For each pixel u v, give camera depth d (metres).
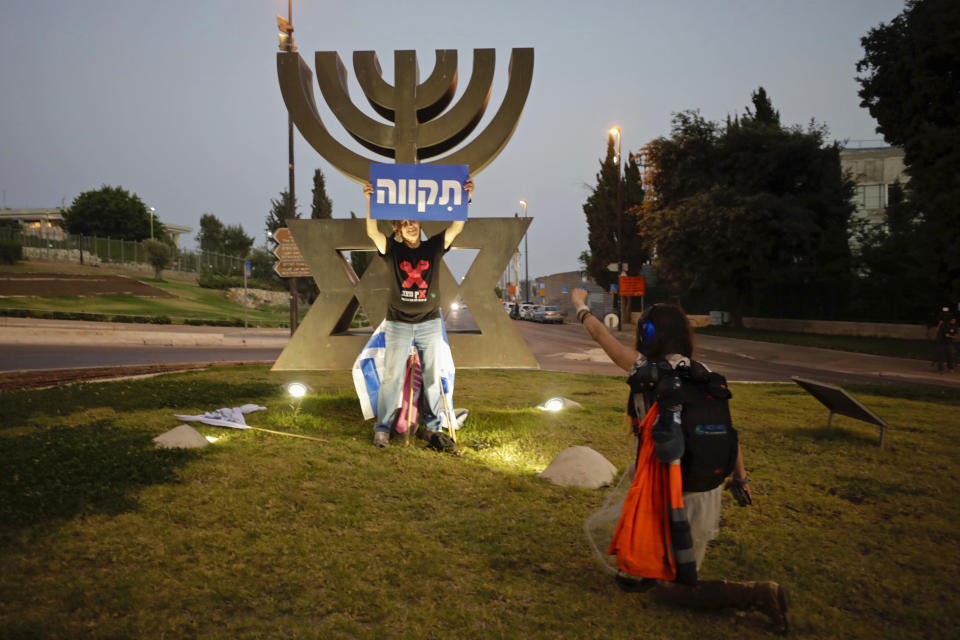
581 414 7.88
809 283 29.98
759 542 3.68
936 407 9.34
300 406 7.81
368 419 6.70
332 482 4.52
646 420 2.60
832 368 17.69
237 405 7.78
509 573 3.17
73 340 19.23
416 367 6.30
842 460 5.71
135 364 13.55
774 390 11.18
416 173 6.09
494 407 8.52
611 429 6.91
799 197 29.58
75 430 5.88
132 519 3.64
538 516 4.00
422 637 2.52
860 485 4.87
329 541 3.46
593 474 4.72
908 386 13.23
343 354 7.78
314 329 7.79
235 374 11.48
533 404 8.85
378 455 5.43
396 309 6.02
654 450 2.56
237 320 30.78
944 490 4.79
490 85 7.55
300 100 7.69
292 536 3.51
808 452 6.04
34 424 6.21
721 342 25.98
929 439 6.73
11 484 4.10
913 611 2.88
